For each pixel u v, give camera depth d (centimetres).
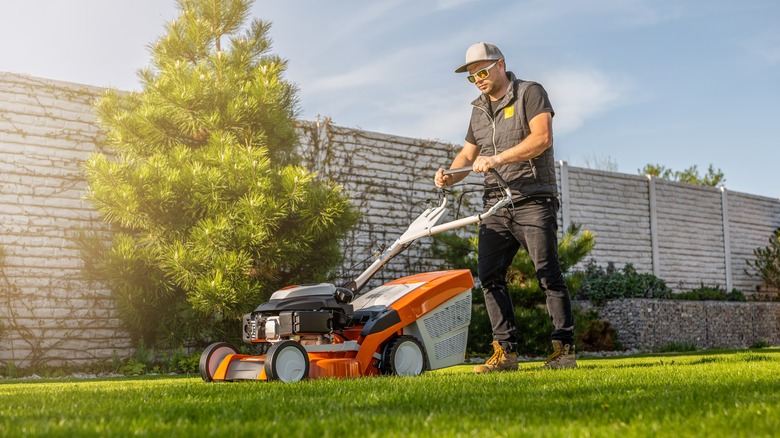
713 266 1449
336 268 812
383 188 998
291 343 406
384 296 477
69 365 780
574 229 1020
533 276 965
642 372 396
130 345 816
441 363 478
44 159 788
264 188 717
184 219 729
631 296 1180
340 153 966
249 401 261
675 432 179
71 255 795
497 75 496
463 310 496
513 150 469
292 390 309
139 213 706
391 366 442
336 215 740
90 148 812
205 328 746
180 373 743
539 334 930
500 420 201
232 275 701
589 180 1267
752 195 1547
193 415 224
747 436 172
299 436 180
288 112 817
